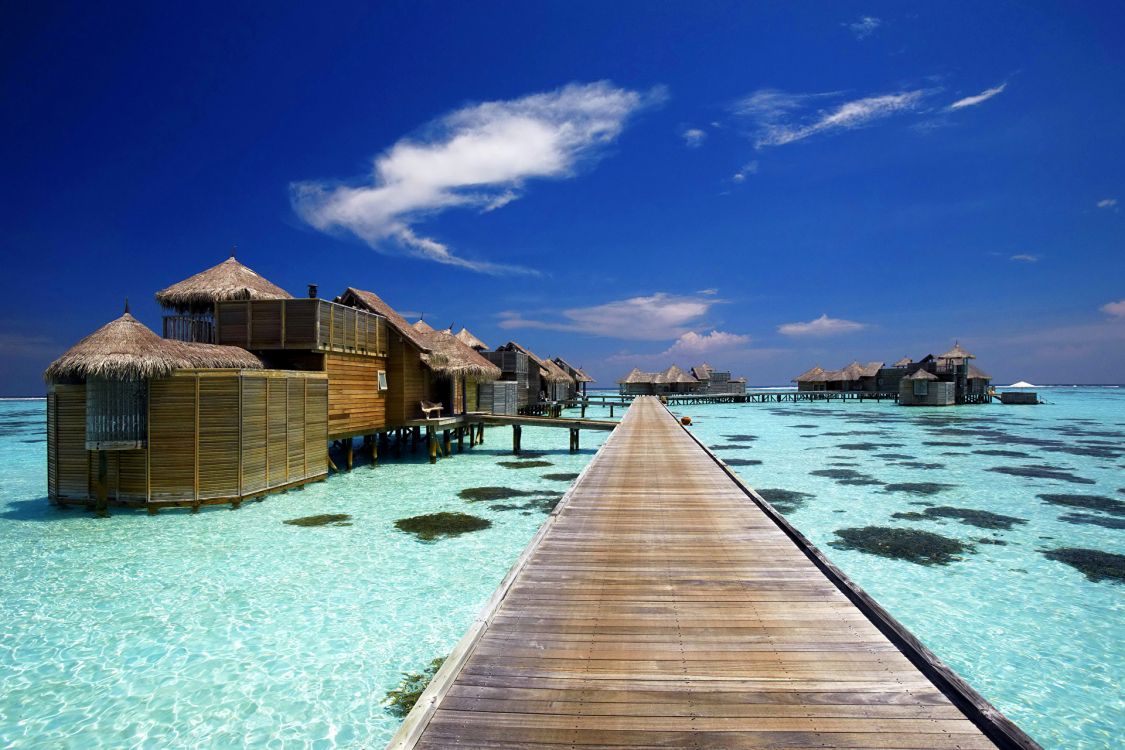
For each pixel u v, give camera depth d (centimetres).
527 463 2156
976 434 3231
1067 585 888
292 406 1511
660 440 2058
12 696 574
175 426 1266
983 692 596
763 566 682
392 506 1394
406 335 2073
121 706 559
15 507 1340
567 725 368
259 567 945
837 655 459
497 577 908
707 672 433
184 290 1739
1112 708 568
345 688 591
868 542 1114
